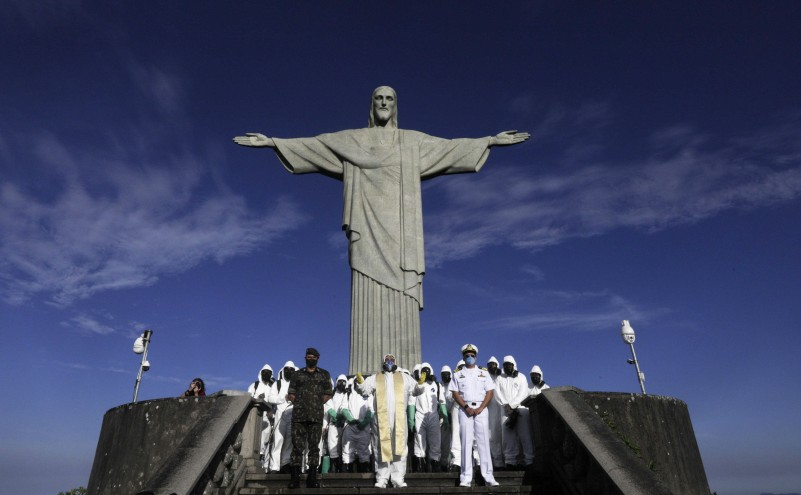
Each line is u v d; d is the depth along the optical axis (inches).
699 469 378.3
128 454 362.6
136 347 551.2
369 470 431.2
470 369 358.3
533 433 377.4
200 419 321.4
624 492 257.9
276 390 437.4
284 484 345.7
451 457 408.2
